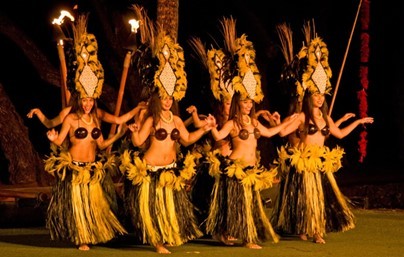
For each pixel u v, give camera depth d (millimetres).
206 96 10602
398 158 23719
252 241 9742
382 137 24891
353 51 23625
